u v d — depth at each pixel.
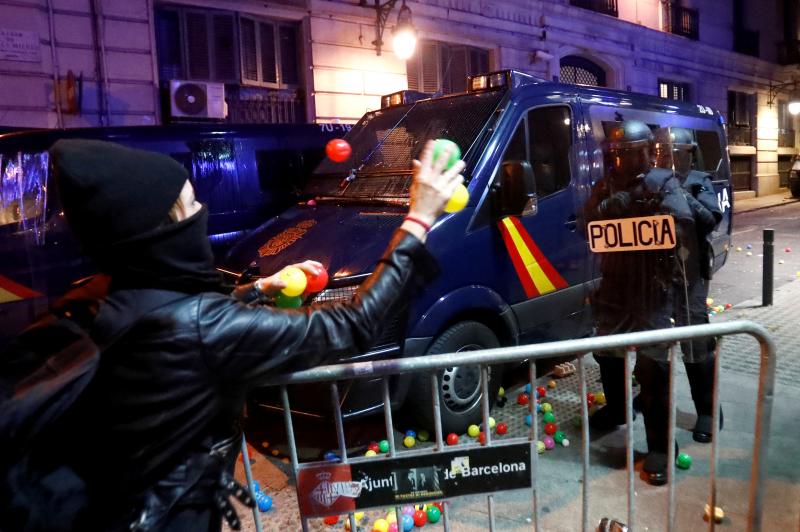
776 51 27.95
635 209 3.30
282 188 6.82
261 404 3.62
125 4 9.70
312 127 7.18
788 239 13.15
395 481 2.05
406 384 3.68
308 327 1.46
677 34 22.08
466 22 14.60
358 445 4.09
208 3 10.71
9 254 4.99
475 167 4.18
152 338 1.33
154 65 10.04
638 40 20.00
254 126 6.77
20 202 5.13
